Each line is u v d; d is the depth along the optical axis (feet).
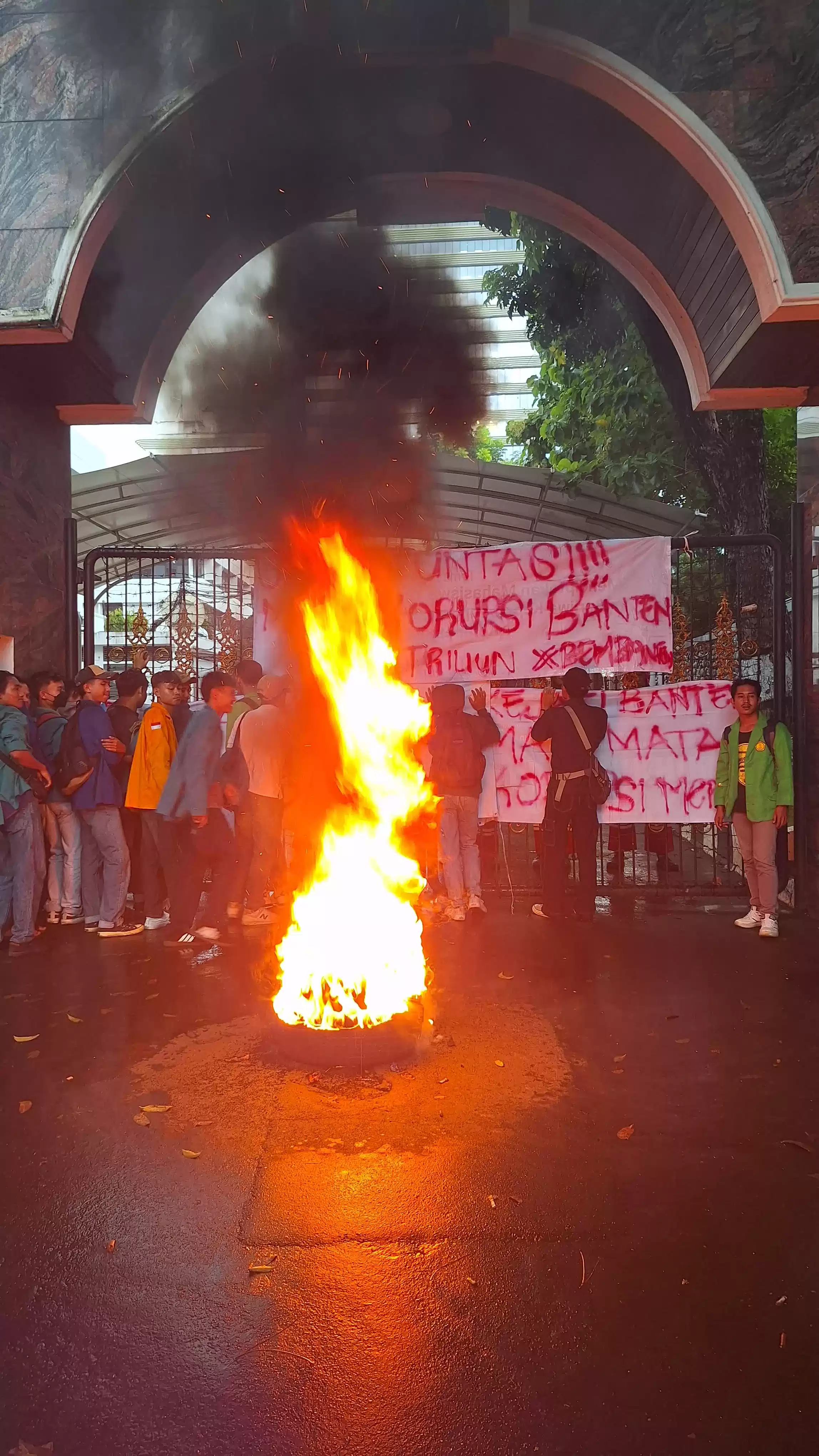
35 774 20.85
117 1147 11.50
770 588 30.17
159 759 21.95
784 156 18.06
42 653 24.48
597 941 21.18
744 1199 10.23
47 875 23.93
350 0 18.85
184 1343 8.00
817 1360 7.79
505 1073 13.62
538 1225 9.71
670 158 19.21
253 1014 16.28
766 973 18.60
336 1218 9.86
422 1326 8.18
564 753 23.03
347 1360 7.77
